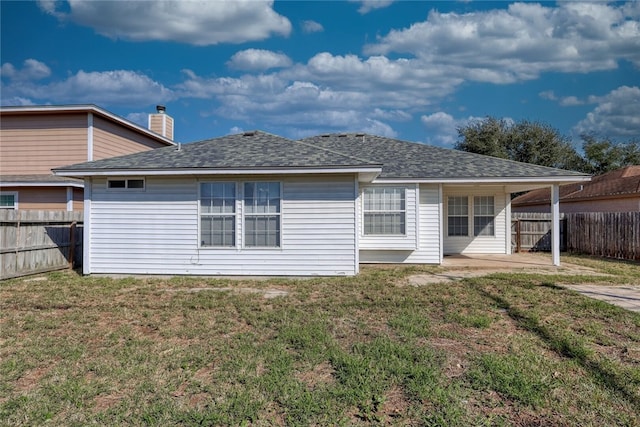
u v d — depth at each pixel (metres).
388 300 7.15
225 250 9.98
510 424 3.04
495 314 6.16
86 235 10.15
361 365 4.09
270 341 4.90
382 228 11.98
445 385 3.66
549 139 33.25
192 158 10.28
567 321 5.74
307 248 9.91
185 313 6.34
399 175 11.85
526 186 13.84
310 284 8.83
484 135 33.88
